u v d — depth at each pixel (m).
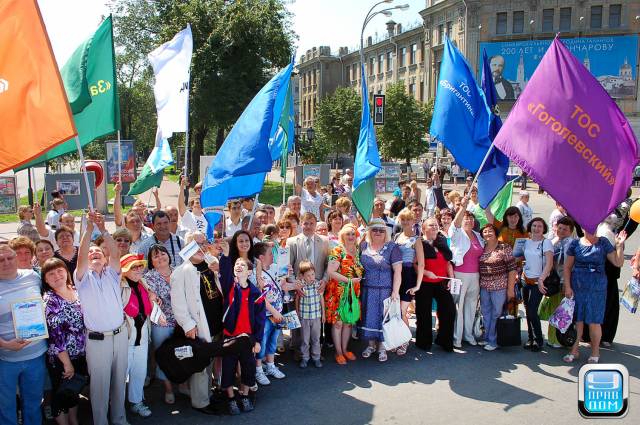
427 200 16.55
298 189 12.33
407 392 5.98
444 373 6.53
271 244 6.37
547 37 46.34
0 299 4.48
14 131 4.81
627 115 45.09
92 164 20.53
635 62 44.75
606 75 45.25
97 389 4.90
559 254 7.19
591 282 6.65
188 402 5.77
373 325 6.86
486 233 7.30
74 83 6.72
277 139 8.28
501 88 47.34
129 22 39.12
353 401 5.77
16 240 5.21
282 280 6.65
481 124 8.33
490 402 5.72
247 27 30.27
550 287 6.98
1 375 4.51
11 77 4.80
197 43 30.48
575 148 6.24
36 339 4.51
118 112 7.21
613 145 6.20
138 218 7.35
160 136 9.00
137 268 5.30
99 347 4.86
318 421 5.32
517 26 47.28
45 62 4.83
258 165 6.45
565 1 45.81
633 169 6.23
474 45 48.22
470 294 7.43
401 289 7.24
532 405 5.64
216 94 30.02
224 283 5.75
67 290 4.98
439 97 8.35
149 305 5.46
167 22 33.72
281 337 7.28
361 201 7.53
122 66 41.06
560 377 6.37
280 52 32.56
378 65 68.62
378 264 6.87
